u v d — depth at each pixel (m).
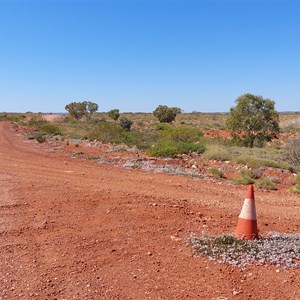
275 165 15.69
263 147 26.97
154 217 7.36
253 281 4.69
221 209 8.19
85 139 29.78
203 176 13.34
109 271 4.98
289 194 10.87
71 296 4.32
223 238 5.86
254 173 13.76
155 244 5.93
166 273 4.91
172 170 14.33
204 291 4.45
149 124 62.69
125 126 42.06
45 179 11.25
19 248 5.78
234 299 4.27
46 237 6.25
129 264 5.20
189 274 4.88
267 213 8.19
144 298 4.29
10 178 11.27
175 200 8.84
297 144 18.14
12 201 8.41
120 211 7.74
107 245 5.90
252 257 5.30
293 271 4.95
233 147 24.33
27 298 4.27
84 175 12.34
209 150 18.25
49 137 32.16
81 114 75.75
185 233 6.46
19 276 4.82
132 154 19.52
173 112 64.12
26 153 19.83
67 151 21.28
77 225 6.87
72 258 5.41
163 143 20.58
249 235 6.02
